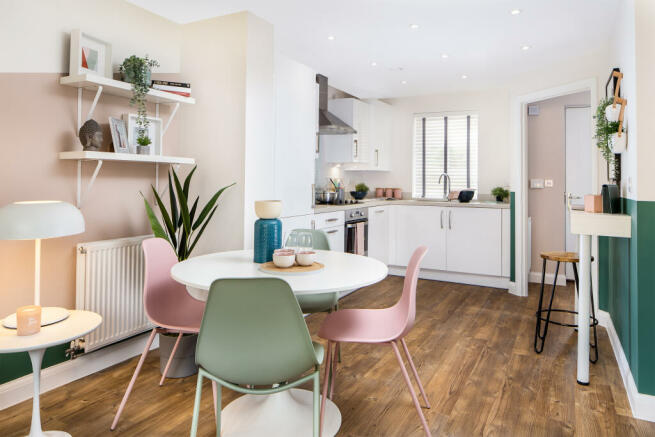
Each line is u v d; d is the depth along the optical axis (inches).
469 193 198.8
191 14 115.1
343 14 115.2
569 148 191.5
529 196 197.5
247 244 114.9
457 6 109.1
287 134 133.7
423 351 113.4
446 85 196.9
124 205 106.7
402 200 219.1
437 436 74.1
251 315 52.8
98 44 96.7
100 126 97.8
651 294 80.5
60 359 92.8
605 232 89.9
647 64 81.4
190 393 89.0
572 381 95.7
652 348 80.3
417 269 70.1
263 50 119.0
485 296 171.2
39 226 66.7
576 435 74.7
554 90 156.5
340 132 191.5
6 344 62.6
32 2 86.0
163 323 78.2
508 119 203.8
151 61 104.8
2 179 82.7
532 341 121.2
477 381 95.7
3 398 82.4
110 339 97.8
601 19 116.5
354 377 97.7
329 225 159.3
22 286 87.0
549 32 126.1
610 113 98.7
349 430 75.8
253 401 84.3
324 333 72.4
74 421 78.0
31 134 86.8
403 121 229.3
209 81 118.0
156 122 111.4
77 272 92.7
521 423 78.4
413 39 133.2
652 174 80.8
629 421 79.2
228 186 107.2
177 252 103.3
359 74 176.7
